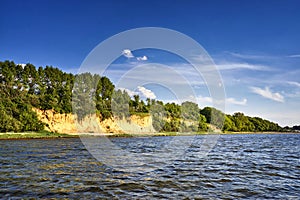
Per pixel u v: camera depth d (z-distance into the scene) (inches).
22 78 3538.4
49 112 3070.9
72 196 532.7
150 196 540.7
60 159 1000.9
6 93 3174.2
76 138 2491.4
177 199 524.7
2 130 2615.7
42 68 3705.7
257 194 568.1
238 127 5580.7
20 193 547.5
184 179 691.4
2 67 3346.5
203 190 591.5
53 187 594.2
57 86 3622.0
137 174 734.5
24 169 792.9
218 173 778.8
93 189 581.9
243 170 835.4
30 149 1408.7
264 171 824.3
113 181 653.3
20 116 2760.8
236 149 1598.2
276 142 2482.8
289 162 1022.4
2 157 1063.6
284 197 549.3
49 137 2544.3
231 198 536.7
